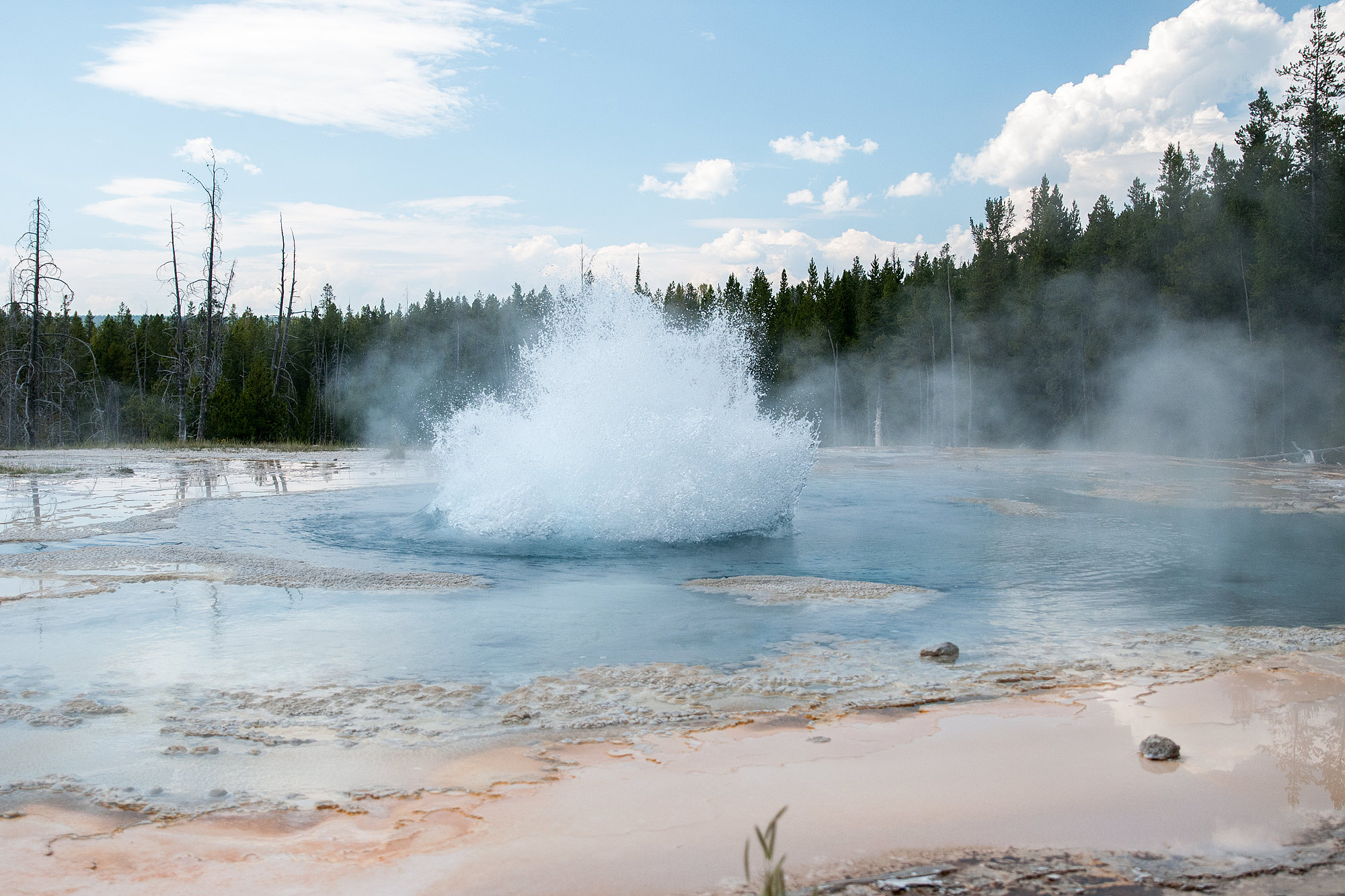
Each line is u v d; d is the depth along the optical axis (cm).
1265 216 2995
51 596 647
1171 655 511
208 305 3644
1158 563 838
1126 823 294
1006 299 4234
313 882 253
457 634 551
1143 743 360
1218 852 273
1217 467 2212
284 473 1905
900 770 339
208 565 766
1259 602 670
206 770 337
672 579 747
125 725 386
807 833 285
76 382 3750
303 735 375
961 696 434
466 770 339
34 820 295
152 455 2539
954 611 631
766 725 392
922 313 4538
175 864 264
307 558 827
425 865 263
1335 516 1215
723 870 260
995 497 1446
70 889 248
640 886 250
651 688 444
